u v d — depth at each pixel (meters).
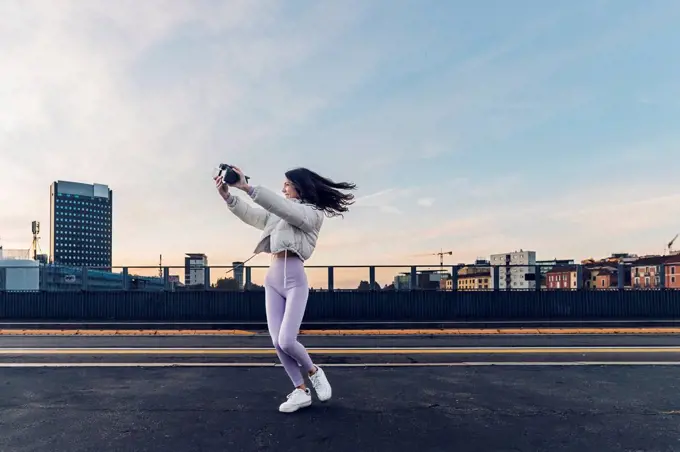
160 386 4.37
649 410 3.59
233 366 5.42
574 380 4.65
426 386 4.40
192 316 12.57
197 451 2.74
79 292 12.77
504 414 3.49
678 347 7.14
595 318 12.46
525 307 12.60
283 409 3.52
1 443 2.86
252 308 12.55
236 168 3.22
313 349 7.10
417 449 2.78
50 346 7.48
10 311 12.76
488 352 6.68
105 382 4.54
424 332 9.78
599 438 2.97
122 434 3.03
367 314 12.45
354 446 2.83
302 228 3.47
